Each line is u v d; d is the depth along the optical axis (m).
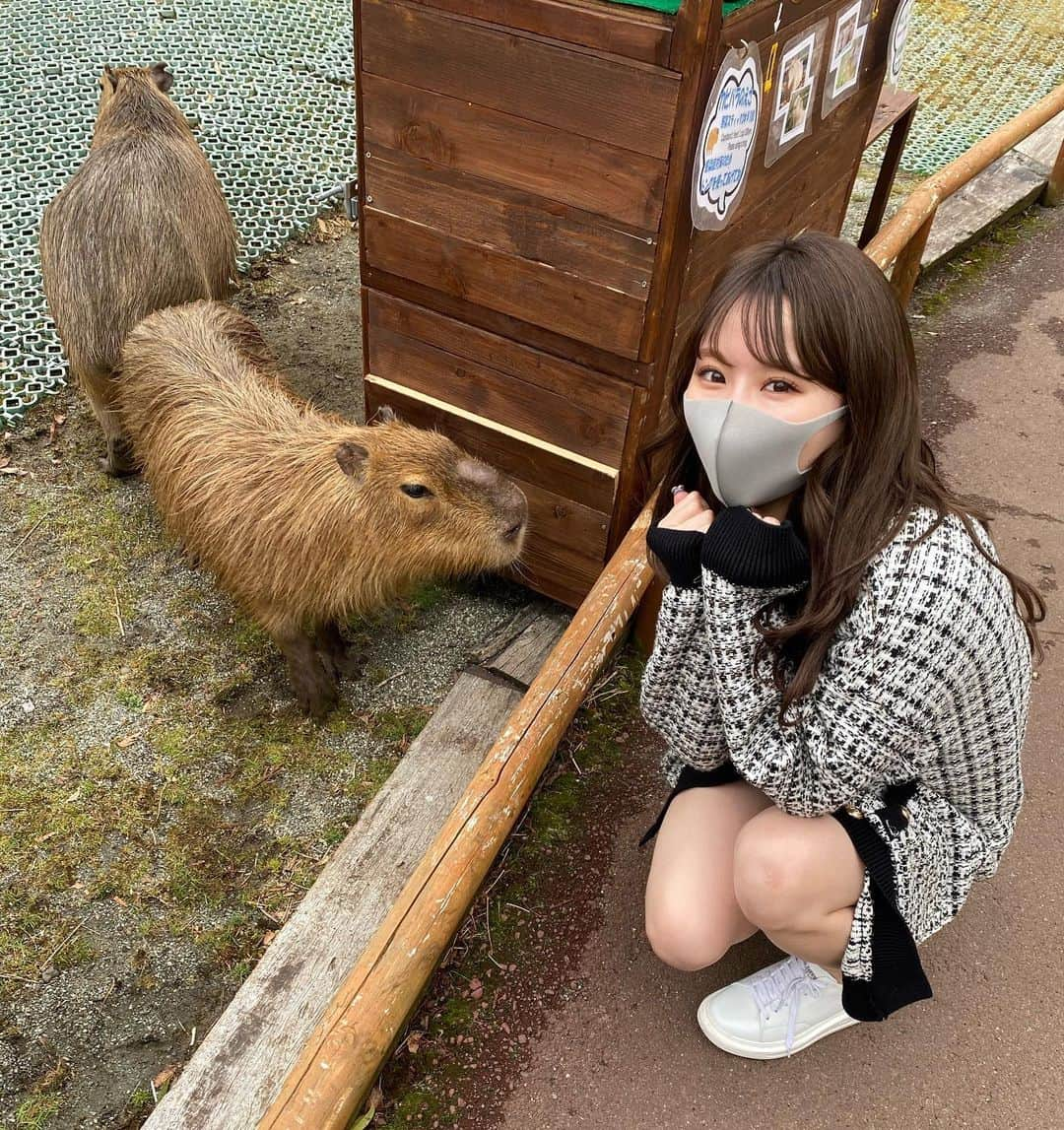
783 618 1.72
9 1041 2.32
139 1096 2.25
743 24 2.25
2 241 4.62
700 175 2.31
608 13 2.15
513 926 2.46
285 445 2.96
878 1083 2.19
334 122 5.65
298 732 3.04
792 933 1.86
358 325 4.59
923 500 1.57
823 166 3.31
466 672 3.15
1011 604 1.65
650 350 2.60
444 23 2.36
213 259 3.90
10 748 2.92
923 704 1.58
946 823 1.87
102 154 3.62
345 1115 1.66
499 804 1.99
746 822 2.05
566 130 2.36
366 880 2.54
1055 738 2.98
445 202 2.66
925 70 7.04
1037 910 2.53
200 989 2.44
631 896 2.54
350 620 3.40
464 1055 2.21
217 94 5.70
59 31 5.95
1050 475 4.02
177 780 2.88
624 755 2.89
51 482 3.79
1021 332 4.90
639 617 3.07
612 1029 2.27
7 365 4.18
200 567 3.34
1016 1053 2.25
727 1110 2.14
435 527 2.83
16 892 2.60
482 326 2.84
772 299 1.43
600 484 2.94
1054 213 5.96
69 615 3.33
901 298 4.84
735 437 1.54
